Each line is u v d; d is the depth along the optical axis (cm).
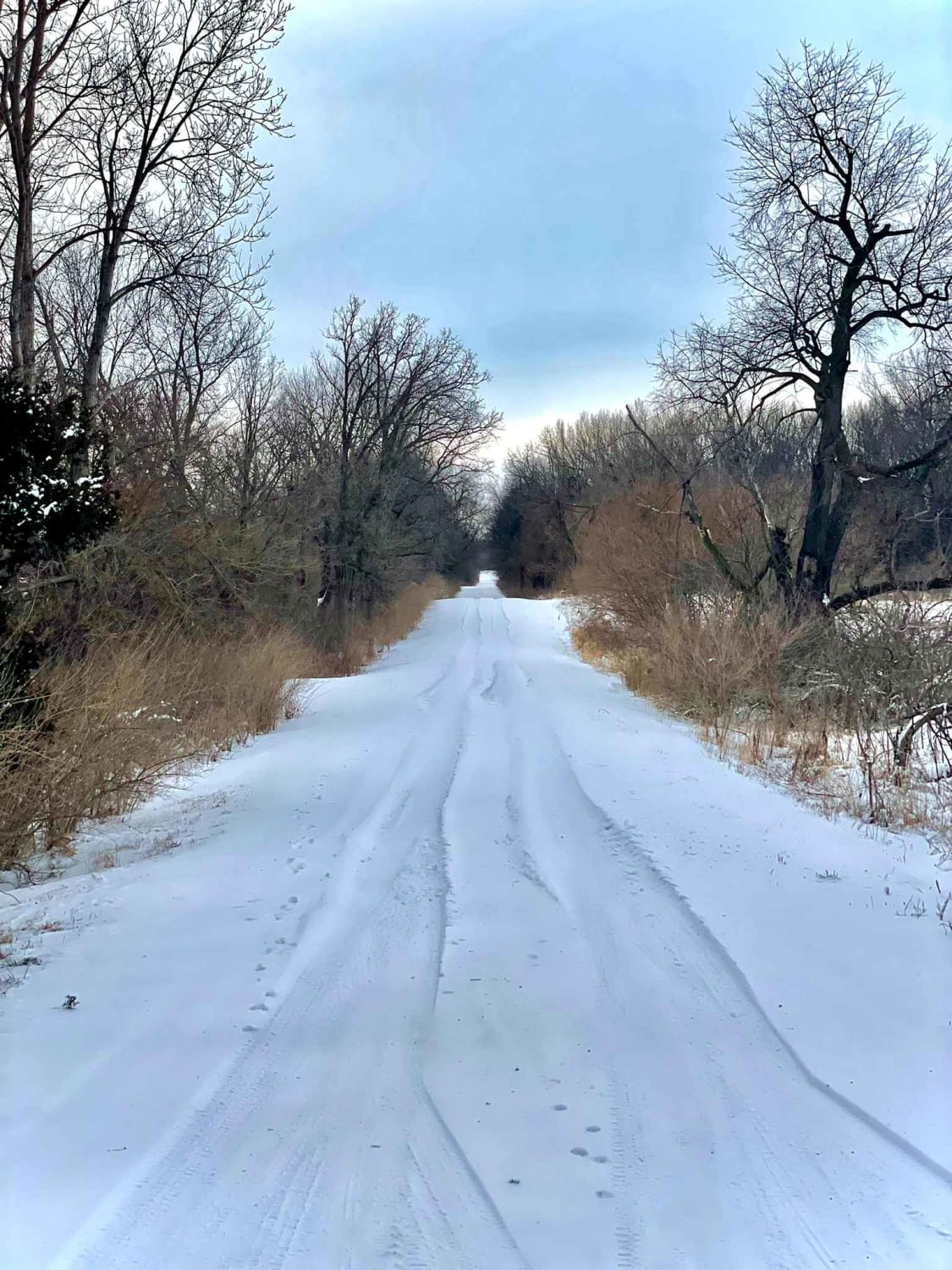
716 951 565
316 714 1703
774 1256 299
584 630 2989
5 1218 310
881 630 1499
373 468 3769
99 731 988
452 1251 300
